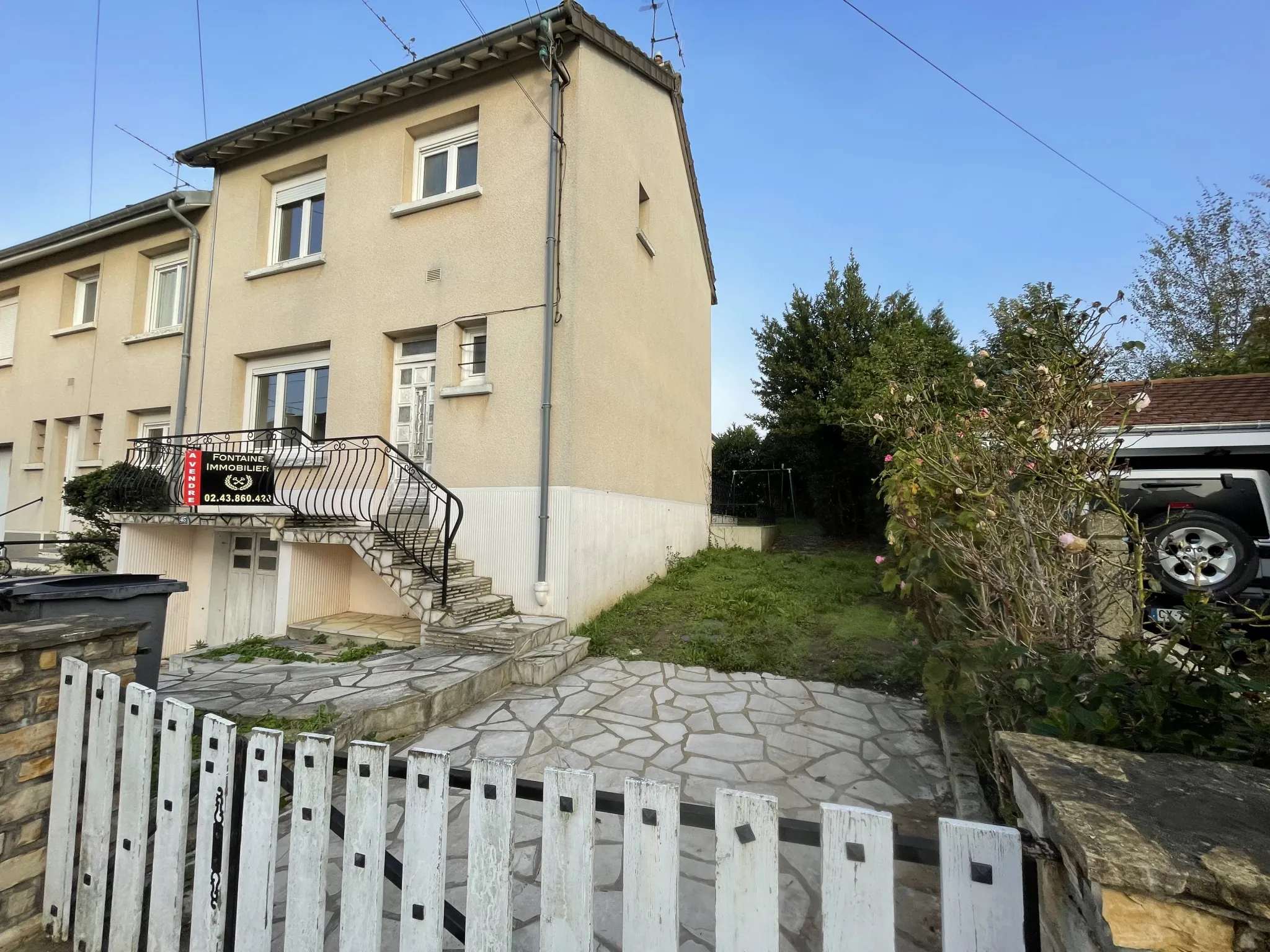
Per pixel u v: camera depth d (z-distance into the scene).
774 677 4.80
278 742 1.63
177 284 9.69
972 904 1.08
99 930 1.87
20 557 9.68
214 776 1.69
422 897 1.45
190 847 2.46
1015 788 1.32
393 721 3.69
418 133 7.50
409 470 6.34
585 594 6.35
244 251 8.54
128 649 2.31
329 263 7.75
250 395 8.52
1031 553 2.63
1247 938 0.85
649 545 8.32
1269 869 0.87
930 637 4.24
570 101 6.57
